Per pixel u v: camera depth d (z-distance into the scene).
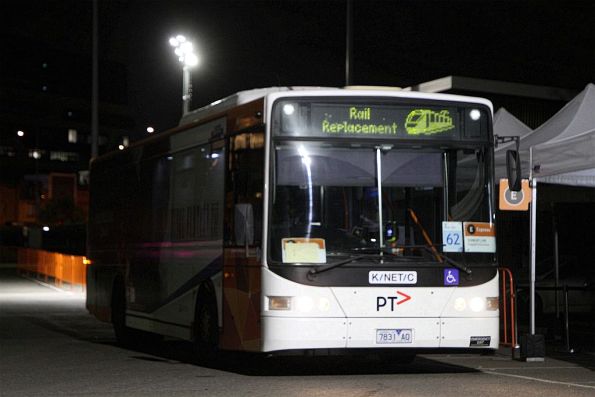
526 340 15.69
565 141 15.05
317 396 11.15
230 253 13.64
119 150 20.08
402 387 12.00
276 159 12.64
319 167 12.70
